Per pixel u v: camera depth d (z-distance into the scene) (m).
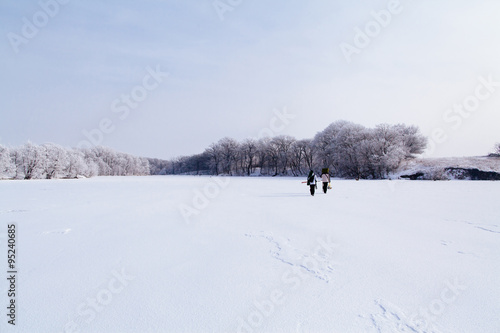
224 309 3.59
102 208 13.23
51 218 10.47
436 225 8.63
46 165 63.25
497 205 13.33
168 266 5.19
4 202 15.95
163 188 28.84
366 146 52.44
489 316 3.37
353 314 3.43
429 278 4.52
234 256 5.74
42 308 3.65
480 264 5.14
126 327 3.20
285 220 9.62
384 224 8.82
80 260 5.55
